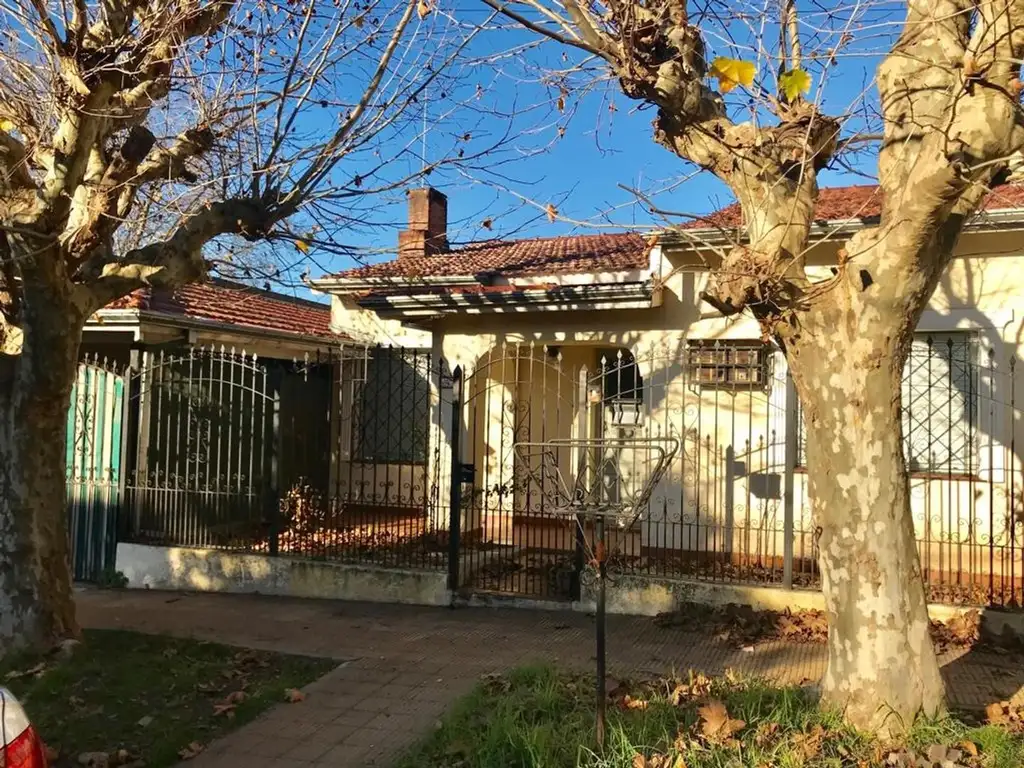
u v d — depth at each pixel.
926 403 8.71
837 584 4.88
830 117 5.12
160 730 5.43
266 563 9.47
